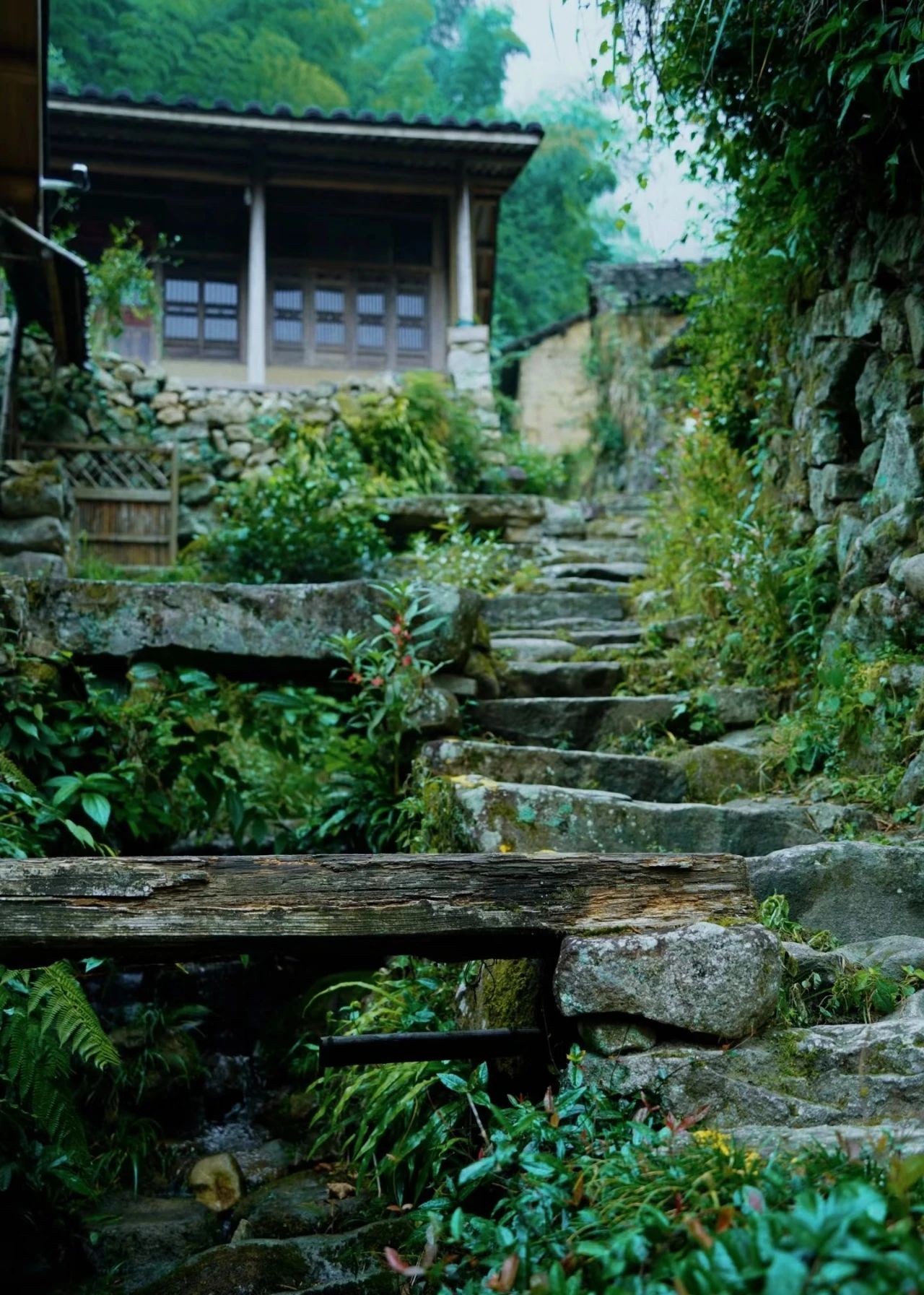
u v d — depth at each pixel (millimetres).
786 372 4523
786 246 4074
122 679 3686
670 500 6324
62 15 17266
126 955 1934
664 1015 2002
